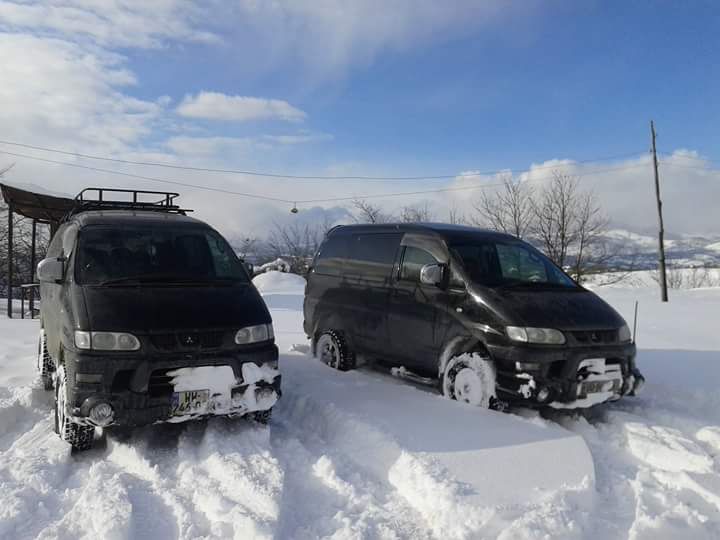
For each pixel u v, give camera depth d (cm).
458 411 493
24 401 515
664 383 651
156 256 500
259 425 457
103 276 462
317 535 303
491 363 509
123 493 337
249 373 427
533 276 596
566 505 330
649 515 328
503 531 296
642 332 1031
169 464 396
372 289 654
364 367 708
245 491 340
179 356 404
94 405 383
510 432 443
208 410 409
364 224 720
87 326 397
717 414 554
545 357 480
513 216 3412
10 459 392
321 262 757
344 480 367
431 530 310
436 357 568
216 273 516
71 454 413
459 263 562
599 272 3400
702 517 326
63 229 576
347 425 461
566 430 459
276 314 1411
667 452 421
